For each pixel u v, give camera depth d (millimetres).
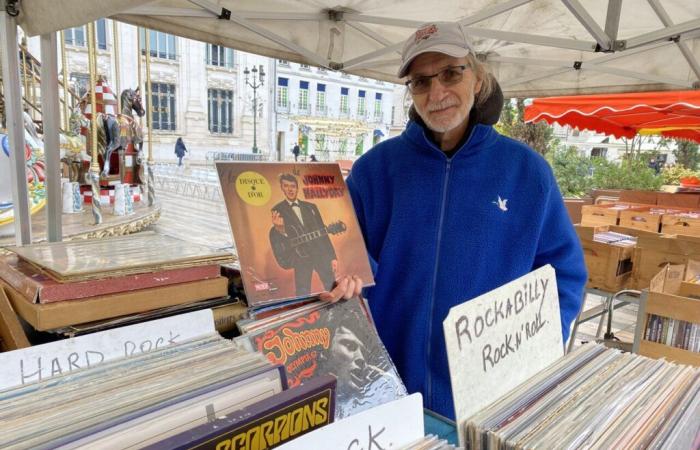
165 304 741
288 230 902
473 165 1235
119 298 686
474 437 550
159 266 735
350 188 1433
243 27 2221
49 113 1316
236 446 411
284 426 454
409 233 1263
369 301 1325
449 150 1305
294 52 2477
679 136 6582
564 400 621
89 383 494
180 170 14094
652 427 565
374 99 28594
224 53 21766
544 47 2797
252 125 23094
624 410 596
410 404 501
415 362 1226
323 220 964
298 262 889
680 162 13609
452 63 1145
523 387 660
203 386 497
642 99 3342
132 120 7418
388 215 1344
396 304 1272
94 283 666
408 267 1255
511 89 3361
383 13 2352
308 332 831
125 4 979
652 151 14352
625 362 748
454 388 553
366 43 2684
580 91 3090
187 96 20891
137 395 471
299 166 986
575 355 775
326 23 2418
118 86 7184
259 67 21938
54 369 536
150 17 1954
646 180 10180
